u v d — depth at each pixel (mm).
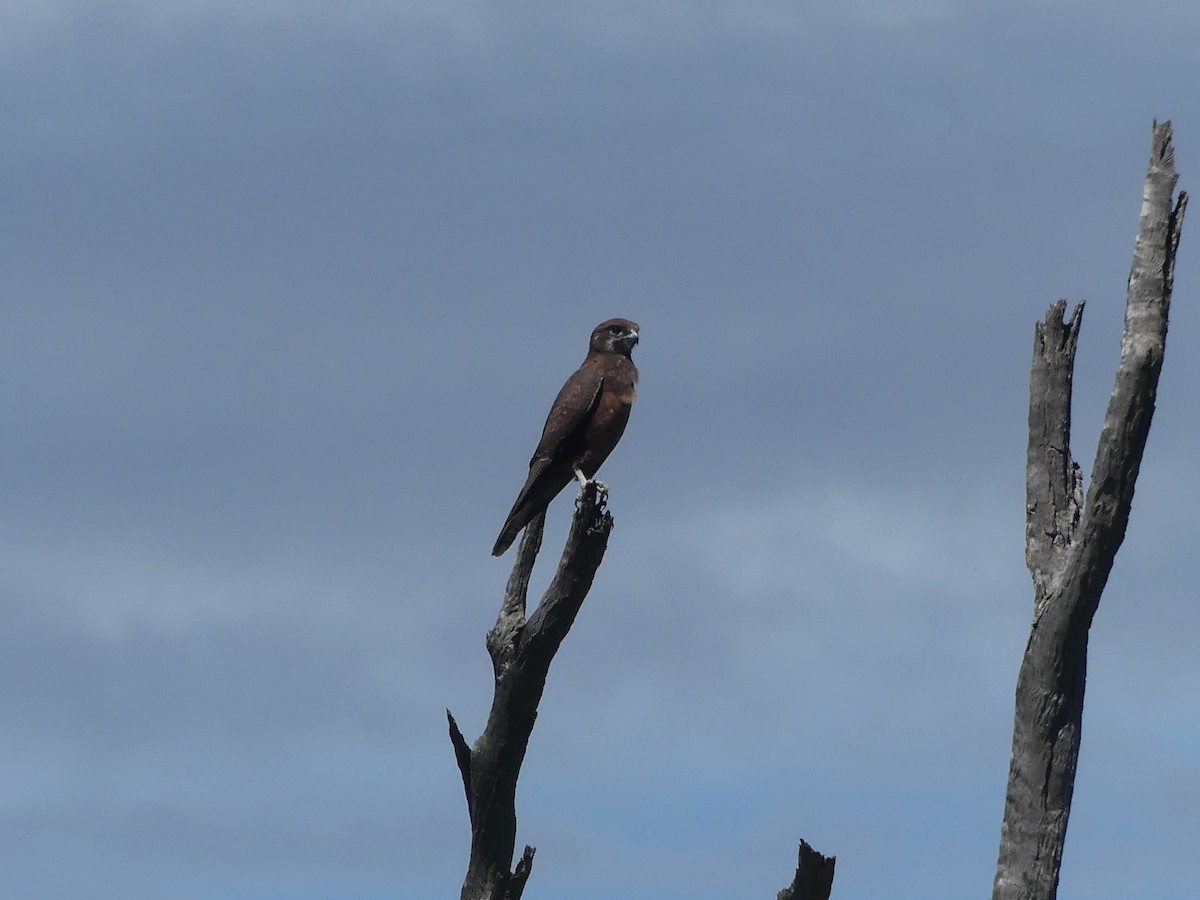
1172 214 14016
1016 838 14016
